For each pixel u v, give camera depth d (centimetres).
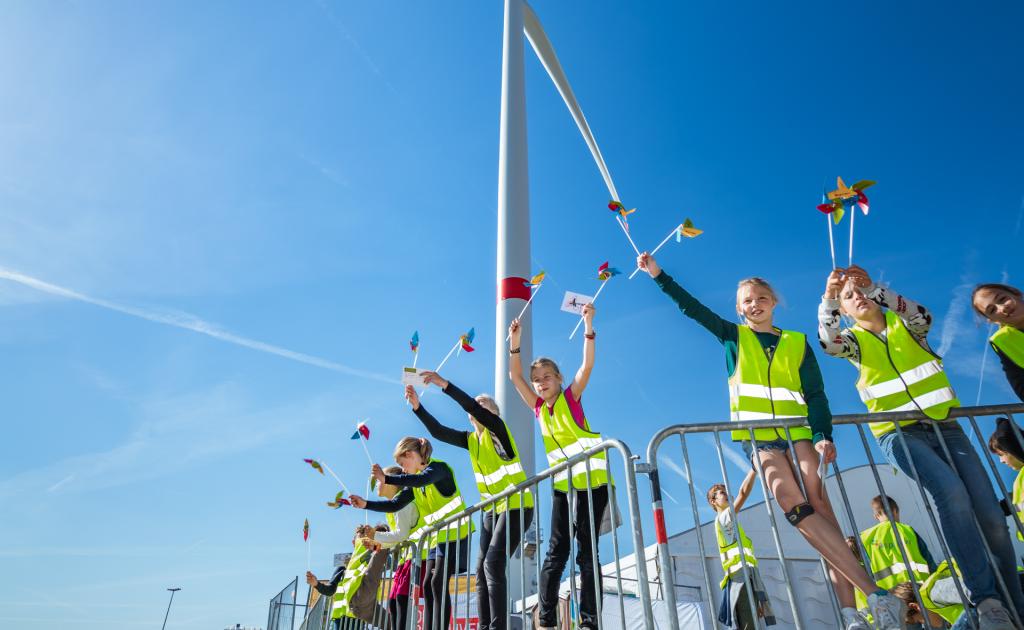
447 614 628
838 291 480
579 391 590
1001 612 390
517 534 584
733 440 452
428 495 741
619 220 521
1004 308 489
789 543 1507
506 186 1697
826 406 436
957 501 418
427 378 644
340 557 1106
